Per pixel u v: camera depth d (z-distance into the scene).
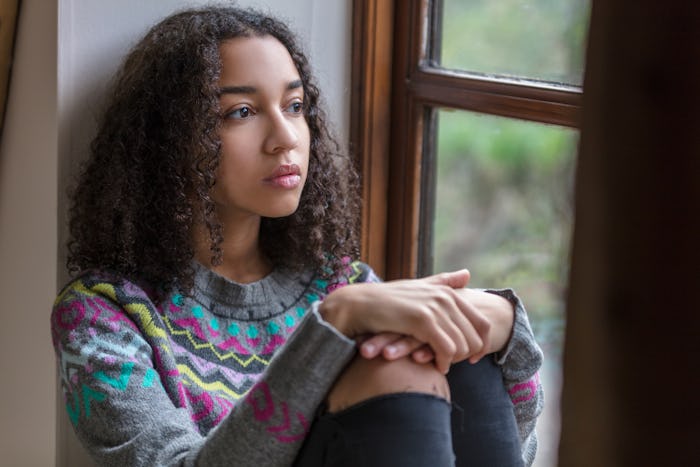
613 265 0.19
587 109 0.20
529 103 1.24
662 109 0.19
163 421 1.01
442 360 0.88
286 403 0.88
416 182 1.50
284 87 1.19
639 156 0.19
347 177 1.37
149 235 1.19
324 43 1.49
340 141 1.53
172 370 1.10
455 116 1.42
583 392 0.20
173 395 1.09
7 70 1.43
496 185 1.35
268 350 1.21
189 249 1.18
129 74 1.23
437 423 0.85
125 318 1.10
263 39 1.20
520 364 1.01
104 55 1.32
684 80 0.19
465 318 0.92
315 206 1.30
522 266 1.33
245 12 1.24
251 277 1.27
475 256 1.41
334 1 1.49
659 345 0.19
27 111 1.38
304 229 1.29
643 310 0.19
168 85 1.17
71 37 1.29
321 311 0.92
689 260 0.19
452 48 1.42
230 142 1.16
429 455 0.84
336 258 1.32
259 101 1.17
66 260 1.32
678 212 0.19
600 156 0.19
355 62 1.51
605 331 0.20
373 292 0.91
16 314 1.46
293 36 1.26
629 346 0.19
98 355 1.05
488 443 0.96
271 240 1.30
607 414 0.20
